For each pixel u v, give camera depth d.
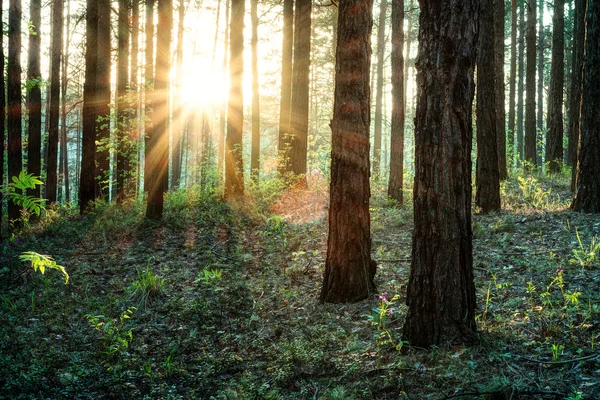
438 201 4.69
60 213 14.00
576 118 13.16
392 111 13.87
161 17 12.42
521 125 30.89
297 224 11.36
